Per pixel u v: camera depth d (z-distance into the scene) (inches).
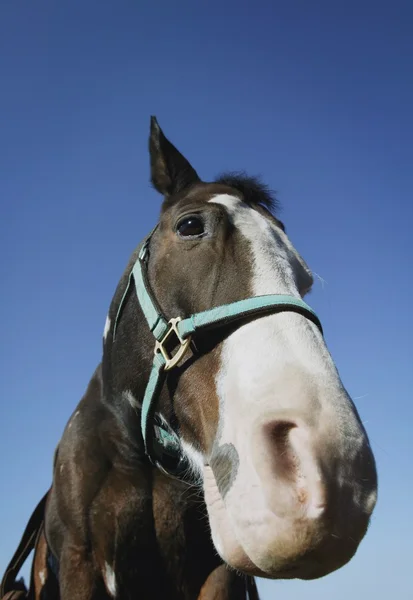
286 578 82.8
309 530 75.9
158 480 131.0
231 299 103.0
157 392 114.7
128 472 130.5
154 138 141.9
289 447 81.1
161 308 117.0
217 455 92.9
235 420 90.0
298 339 91.2
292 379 84.9
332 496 76.2
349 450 79.5
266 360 89.7
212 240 112.3
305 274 118.7
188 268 112.7
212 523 95.5
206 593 126.4
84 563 128.4
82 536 129.0
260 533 79.9
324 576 81.1
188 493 129.9
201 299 108.7
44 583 142.6
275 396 84.6
